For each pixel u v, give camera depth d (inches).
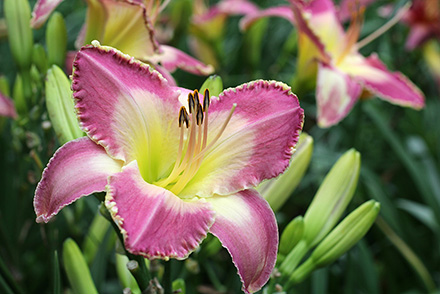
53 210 19.8
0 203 31.6
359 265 31.5
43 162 26.1
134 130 20.9
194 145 21.1
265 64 42.7
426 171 36.0
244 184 21.1
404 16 39.4
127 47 24.9
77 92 20.2
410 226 35.5
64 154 20.1
